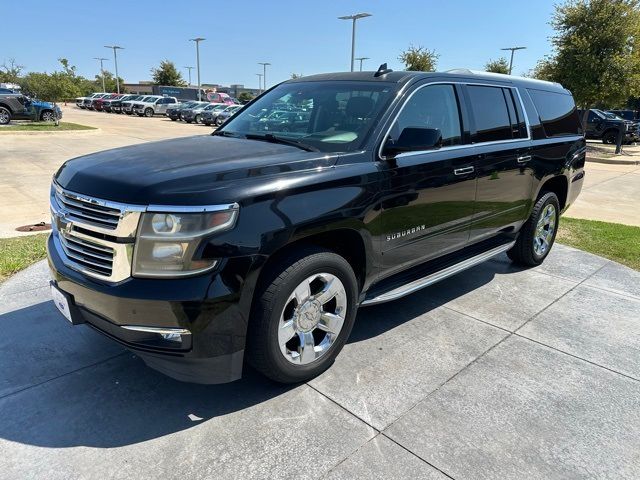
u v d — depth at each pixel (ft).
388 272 11.95
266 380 10.57
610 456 8.68
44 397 9.71
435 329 13.14
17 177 34.99
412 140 10.96
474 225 14.33
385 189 10.89
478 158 13.65
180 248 8.17
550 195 17.88
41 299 13.92
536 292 15.99
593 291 16.20
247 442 8.67
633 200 37.88
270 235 8.75
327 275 10.07
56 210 9.73
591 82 72.49
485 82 14.78
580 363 11.68
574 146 18.92
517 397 10.25
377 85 12.41
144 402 9.67
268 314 9.12
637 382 10.98
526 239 17.61
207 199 8.29
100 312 8.72
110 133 78.23
